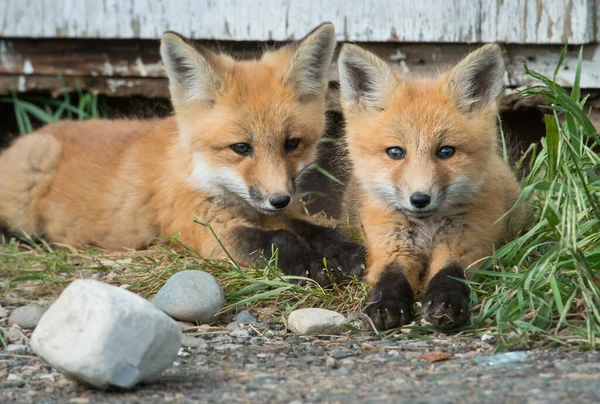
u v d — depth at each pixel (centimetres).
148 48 1366
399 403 539
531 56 1226
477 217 911
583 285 738
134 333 593
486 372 620
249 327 825
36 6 1354
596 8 1174
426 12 1238
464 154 898
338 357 700
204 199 1050
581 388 558
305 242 1062
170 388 604
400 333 791
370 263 935
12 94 1468
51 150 1174
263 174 990
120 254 1060
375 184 921
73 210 1141
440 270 859
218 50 1345
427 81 978
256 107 1005
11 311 870
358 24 1267
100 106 1523
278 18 1288
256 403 555
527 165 1312
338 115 1347
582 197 823
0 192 1174
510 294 796
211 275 871
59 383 627
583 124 888
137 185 1105
